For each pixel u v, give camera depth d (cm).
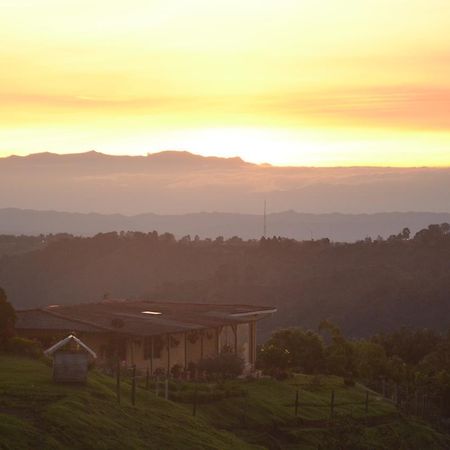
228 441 4188
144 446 3578
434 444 5562
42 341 5334
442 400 6762
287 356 6519
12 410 3484
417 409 6228
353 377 7219
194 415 4491
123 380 4759
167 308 6681
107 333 5409
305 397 5597
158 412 4156
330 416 5166
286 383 6034
